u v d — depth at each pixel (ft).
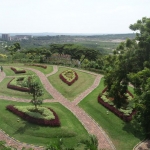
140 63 83.15
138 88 71.41
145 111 61.41
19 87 119.85
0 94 115.14
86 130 77.77
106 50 533.55
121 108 90.02
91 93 116.16
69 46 309.42
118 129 79.15
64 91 119.65
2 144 55.21
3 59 227.81
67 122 80.84
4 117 83.46
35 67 179.01
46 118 79.25
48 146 44.06
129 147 69.21
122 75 85.15
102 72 160.45
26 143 68.44
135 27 82.99
